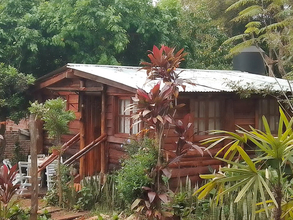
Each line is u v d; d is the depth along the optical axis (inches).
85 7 532.1
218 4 755.4
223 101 380.5
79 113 453.7
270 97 401.1
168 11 627.2
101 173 365.1
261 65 546.0
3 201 258.8
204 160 365.7
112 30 533.6
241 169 178.4
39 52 556.1
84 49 558.6
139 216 247.4
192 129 357.7
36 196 258.2
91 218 307.3
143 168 244.8
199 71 479.5
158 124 236.2
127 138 371.9
